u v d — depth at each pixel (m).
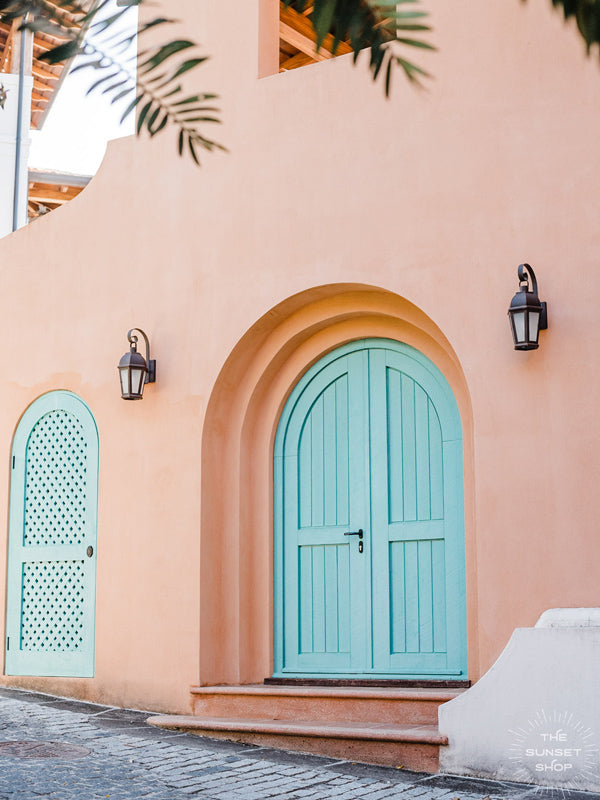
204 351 7.15
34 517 8.07
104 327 7.80
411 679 6.40
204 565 6.93
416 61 6.45
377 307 6.75
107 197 7.97
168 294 7.42
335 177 6.72
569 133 5.92
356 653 6.69
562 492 5.64
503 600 5.70
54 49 1.60
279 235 6.92
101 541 7.51
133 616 7.19
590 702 4.73
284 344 7.10
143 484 7.31
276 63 7.37
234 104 7.25
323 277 6.67
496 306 5.99
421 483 6.65
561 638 4.85
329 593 6.89
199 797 4.67
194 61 1.77
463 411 6.43
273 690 6.36
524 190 6.01
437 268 6.23
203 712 6.66
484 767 4.98
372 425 6.92
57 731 6.17
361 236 6.55
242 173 7.16
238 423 7.21
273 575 7.10
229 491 7.16
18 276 8.57
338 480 7.00
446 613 6.36
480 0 6.28
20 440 8.28
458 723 5.09
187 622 6.88
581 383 5.68
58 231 8.30
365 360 7.03
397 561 6.66
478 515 5.83
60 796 4.62
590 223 5.79
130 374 7.21
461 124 6.27
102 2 1.58
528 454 5.77
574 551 5.57
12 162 12.72
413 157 6.42
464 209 6.19
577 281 5.77
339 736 5.52
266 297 6.91
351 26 1.57
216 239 7.22
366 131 6.64
